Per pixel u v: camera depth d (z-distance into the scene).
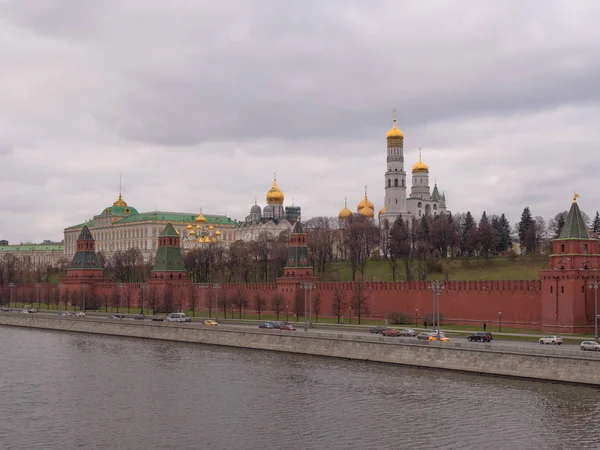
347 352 129.75
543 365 103.44
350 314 172.00
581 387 98.88
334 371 117.25
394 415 89.38
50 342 164.50
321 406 94.75
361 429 84.31
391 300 172.62
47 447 80.25
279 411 93.00
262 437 82.50
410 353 120.12
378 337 128.88
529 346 117.19
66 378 117.12
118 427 87.56
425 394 98.69
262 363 127.44
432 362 116.69
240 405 96.62
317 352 134.50
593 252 140.38
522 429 82.56
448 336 136.50
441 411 90.25
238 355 138.50
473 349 111.62
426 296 165.00
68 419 91.44
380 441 80.00
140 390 107.19
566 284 137.75
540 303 144.38
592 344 112.12
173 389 107.31
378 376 111.81
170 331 166.50
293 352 138.62
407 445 78.44
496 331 145.12
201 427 86.81
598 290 138.12
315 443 79.94
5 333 187.12
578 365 99.94
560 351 102.62
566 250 139.50
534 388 99.56
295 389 104.88
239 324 174.88
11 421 90.75
